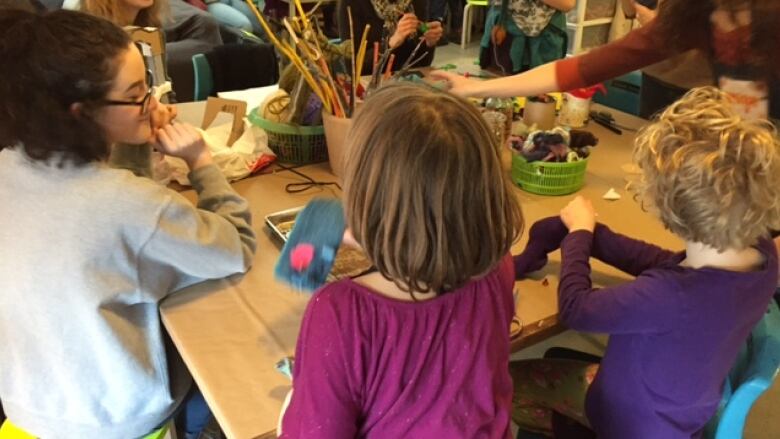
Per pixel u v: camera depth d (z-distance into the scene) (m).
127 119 1.05
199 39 4.14
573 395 1.32
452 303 0.74
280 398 0.88
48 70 0.93
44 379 1.08
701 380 0.98
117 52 1.00
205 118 1.59
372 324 0.71
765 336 1.03
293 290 1.12
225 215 1.18
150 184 1.03
